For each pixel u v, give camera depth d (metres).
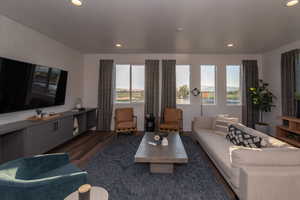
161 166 2.41
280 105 4.32
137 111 5.18
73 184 1.43
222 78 5.05
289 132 3.85
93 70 5.16
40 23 2.84
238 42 3.86
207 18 2.61
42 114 3.13
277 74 4.40
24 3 2.19
